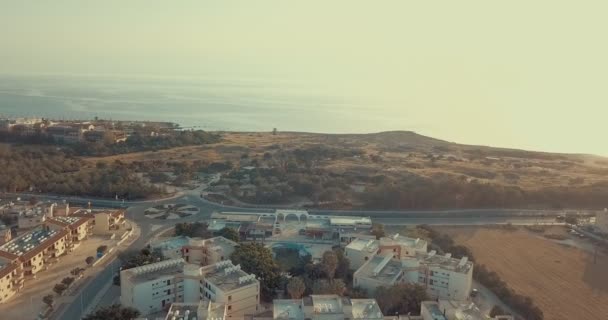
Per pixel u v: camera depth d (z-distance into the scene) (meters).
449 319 132.00
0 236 199.88
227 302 148.00
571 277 198.12
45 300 156.75
